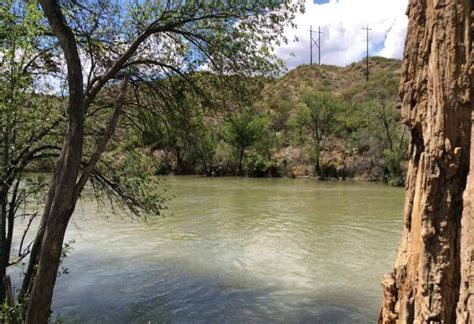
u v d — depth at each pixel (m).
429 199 4.21
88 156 9.47
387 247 17.56
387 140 48.12
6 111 7.29
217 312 10.87
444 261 4.12
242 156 57.69
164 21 8.21
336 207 28.16
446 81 4.00
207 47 8.52
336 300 11.72
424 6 4.57
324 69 100.62
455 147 4.00
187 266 14.86
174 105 9.38
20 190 8.84
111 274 13.86
